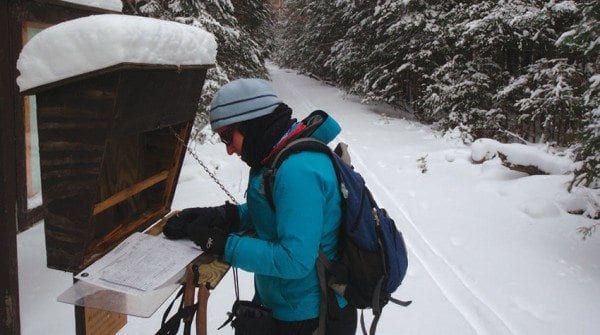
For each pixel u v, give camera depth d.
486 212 5.63
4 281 2.45
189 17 9.30
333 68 21.56
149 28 1.54
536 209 5.44
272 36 24.08
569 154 6.74
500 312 3.49
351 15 18.48
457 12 11.92
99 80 1.44
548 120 8.78
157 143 2.27
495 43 10.66
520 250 4.61
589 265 4.27
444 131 11.18
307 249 1.48
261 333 1.68
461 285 3.90
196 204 5.45
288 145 1.61
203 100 9.08
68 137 1.51
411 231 5.11
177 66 1.71
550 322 3.37
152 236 1.87
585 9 4.82
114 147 1.95
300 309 1.68
